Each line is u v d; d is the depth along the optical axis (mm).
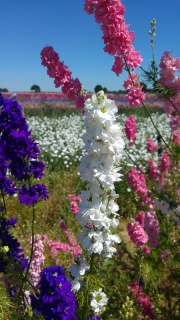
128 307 663
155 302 856
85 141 433
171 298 919
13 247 672
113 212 479
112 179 444
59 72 825
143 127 3328
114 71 748
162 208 901
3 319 568
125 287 907
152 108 4496
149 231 926
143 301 802
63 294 477
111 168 438
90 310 537
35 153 595
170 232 1063
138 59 726
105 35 711
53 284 482
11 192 613
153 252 995
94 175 432
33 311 596
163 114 4285
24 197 598
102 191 461
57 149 2289
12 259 623
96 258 540
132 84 757
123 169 1855
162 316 832
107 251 494
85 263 523
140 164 1951
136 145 2420
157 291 885
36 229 1318
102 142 429
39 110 4559
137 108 4426
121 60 737
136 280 908
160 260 993
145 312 800
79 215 474
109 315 821
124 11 697
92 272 512
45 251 1079
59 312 484
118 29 699
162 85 729
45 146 2410
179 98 753
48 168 2053
